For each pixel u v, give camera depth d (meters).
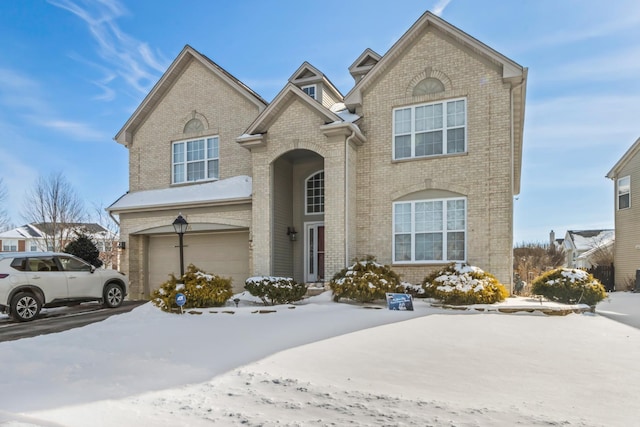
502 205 12.30
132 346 7.14
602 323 8.79
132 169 18.34
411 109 13.78
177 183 17.42
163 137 17.89
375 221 13.79
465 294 10.34
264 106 16.19
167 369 5.70
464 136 13.03
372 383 4.90
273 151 14.14
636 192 23.23
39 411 4.19
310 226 15.74
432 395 4.48
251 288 11.81
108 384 5.12
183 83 17.72
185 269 16.77
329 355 6.15
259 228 14.19
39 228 32.53
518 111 13.93
